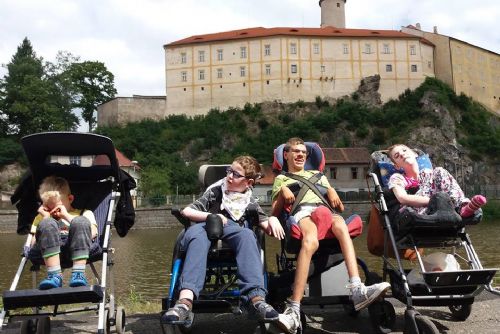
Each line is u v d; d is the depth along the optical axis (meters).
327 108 96.56
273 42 96.81
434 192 5.19
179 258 4.63
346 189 76.00
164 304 4.76
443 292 4.54
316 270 4.82
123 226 5.62
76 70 97.50
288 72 96.50
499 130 101.50
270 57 96.81
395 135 92.88
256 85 97.06
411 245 4.99
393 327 4.85
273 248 24.06
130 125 96.75
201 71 99.12
